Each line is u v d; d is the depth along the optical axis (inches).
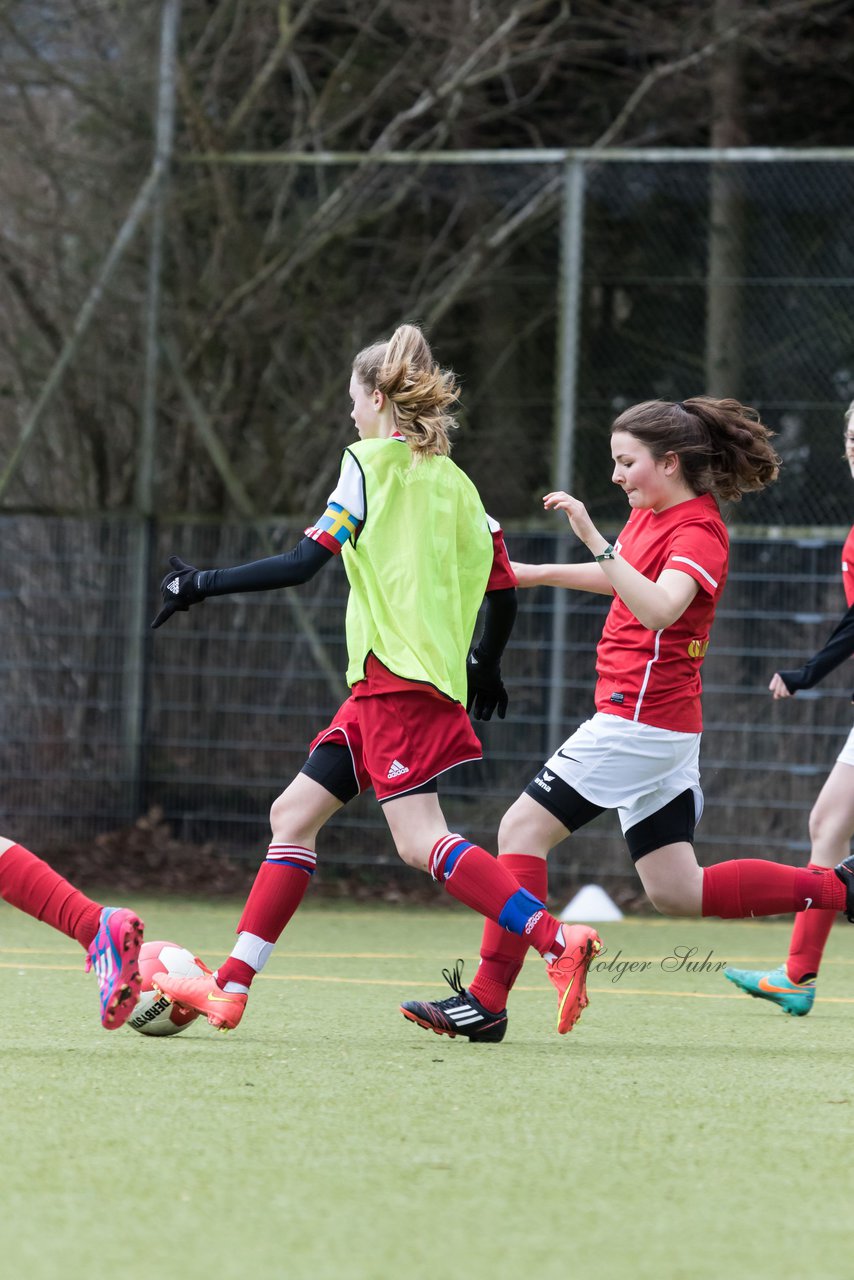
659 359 1520.7
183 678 1419.8
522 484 1617.9
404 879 1397.6
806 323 1482.5
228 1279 293.9
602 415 1528.1
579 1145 412.5
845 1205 356.8
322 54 1798.7
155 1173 373.1
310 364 1598.2
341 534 564.4
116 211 1531.7
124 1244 316.2
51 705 1417.3
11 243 1518.2
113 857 1389.0
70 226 1526.8
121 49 1536.7
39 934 1054.4
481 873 566.6
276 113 1747.0
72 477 1528.1
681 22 1907.0
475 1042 609.6
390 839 1403.8
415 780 569.6
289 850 595.2
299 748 1408.7
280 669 1414.9
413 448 577.0
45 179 1526.8
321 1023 658.2
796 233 1491.1
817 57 1897.1
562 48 1786.4
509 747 1353.3
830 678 1334.9
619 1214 344.5
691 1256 314.0
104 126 1534.2
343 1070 526.9
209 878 1378.0
